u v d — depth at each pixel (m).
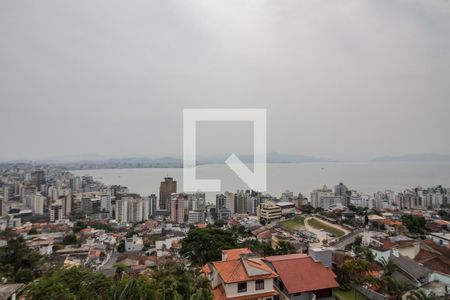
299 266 28.12
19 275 41.16
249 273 24.75
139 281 23.61
